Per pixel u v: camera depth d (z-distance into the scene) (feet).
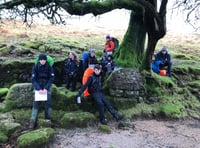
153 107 41.39
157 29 42.88
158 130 36.17
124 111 39.11
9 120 32.71
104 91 39.81
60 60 43.80
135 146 30.73
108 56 43.21
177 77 51.11
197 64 60.54
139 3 41.11
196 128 38.58
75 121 33.86
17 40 65.46
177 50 76.59
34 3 35.63
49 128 31.04
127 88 39.86
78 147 29.48
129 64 44.39
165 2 41.96
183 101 45.52
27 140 28.37
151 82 43.78
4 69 44.06
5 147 28.94
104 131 33.53
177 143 32.65
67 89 39.58
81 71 39.14
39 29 83.76
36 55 52.65
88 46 65.51
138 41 46.29
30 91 35.65
